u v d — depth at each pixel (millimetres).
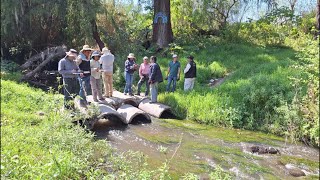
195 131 8867
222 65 15352
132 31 19953
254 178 6176
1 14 15234
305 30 20938
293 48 18734
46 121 7215
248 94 10203
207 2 19672
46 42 17000
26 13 15578
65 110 7520
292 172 6473
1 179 4301
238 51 17953
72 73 8219
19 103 8898
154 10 19406
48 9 15414
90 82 9492
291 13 20156
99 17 18078
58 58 15547
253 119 9438
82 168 5133
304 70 9664
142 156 5723
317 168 6859
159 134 8406
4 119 7473
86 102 8781
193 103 10312
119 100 10281
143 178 4449
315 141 8141
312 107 8312
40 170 4688
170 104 10742
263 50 17984
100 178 4777
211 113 9797
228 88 11133
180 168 6336
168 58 16891
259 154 7434
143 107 10594
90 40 15766
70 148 5703
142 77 11508
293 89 9664
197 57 16891
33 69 15289
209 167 6496
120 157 5438
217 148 7629
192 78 11758
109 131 8383
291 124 8625
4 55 16516
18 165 4895
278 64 13250
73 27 16203
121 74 13859
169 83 12031
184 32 20859
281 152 7664
